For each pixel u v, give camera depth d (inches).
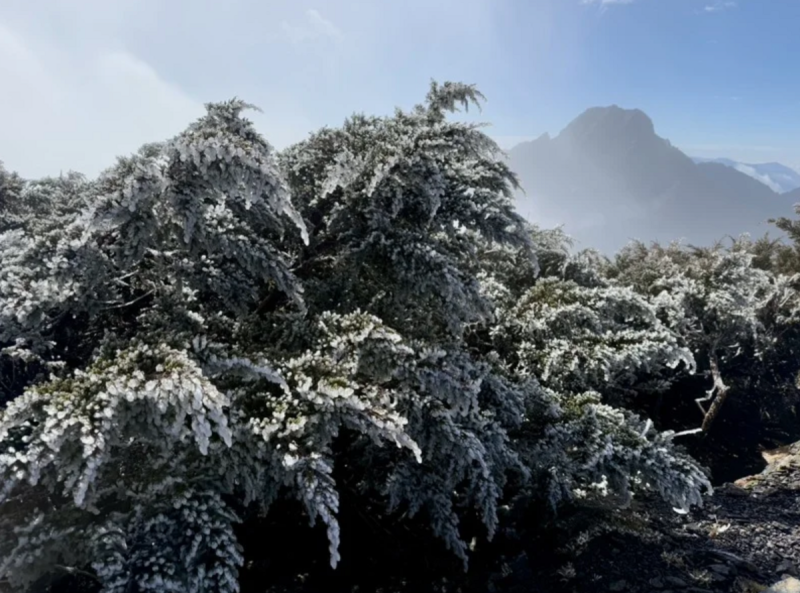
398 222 159.3
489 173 163.8
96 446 81.0
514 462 139.9
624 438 152.6
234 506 143.1
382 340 125.2
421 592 139.4
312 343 135.3
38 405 90.6
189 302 150.6
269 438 104.0
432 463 140.6
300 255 172.2
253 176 111.5
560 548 156.8
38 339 126.8
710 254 375.6
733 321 301.4
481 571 148.5
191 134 122.6
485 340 208.1
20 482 106.0
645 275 362.3
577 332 195.0
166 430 90.4
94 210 105.3
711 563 150.4
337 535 91.0
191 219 111.4
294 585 138.6
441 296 148.6
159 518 96.8
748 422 334.6
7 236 157.3
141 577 88.3
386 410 111.6
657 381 290.5
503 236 143.4
